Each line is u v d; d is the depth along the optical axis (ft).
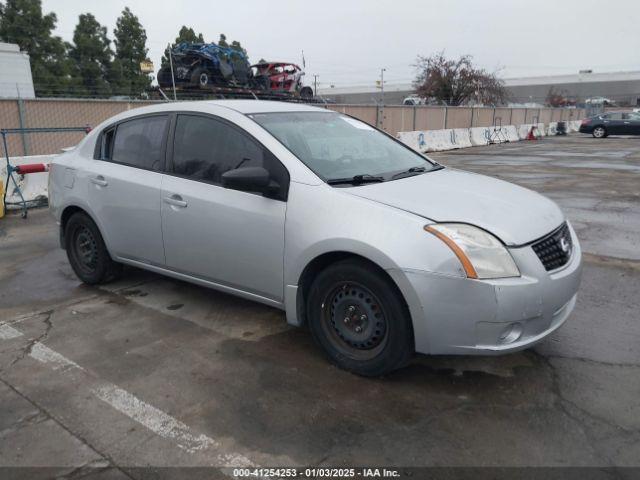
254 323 13.98
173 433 9.49
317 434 9.39
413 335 10.42
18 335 13.53
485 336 9.82
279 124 13.24
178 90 57.82
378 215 10.44
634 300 15.30
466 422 9.67
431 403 10.27
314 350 12.46
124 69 90.48
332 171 12.03
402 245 9.99
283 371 11.53
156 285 16.96
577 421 9.65
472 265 9.68
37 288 16.99
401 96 229.45
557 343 12.66
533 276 9.97
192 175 13.56
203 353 12.41
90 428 9.67
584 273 17.71
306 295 11.93
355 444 9.11
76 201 16.24
